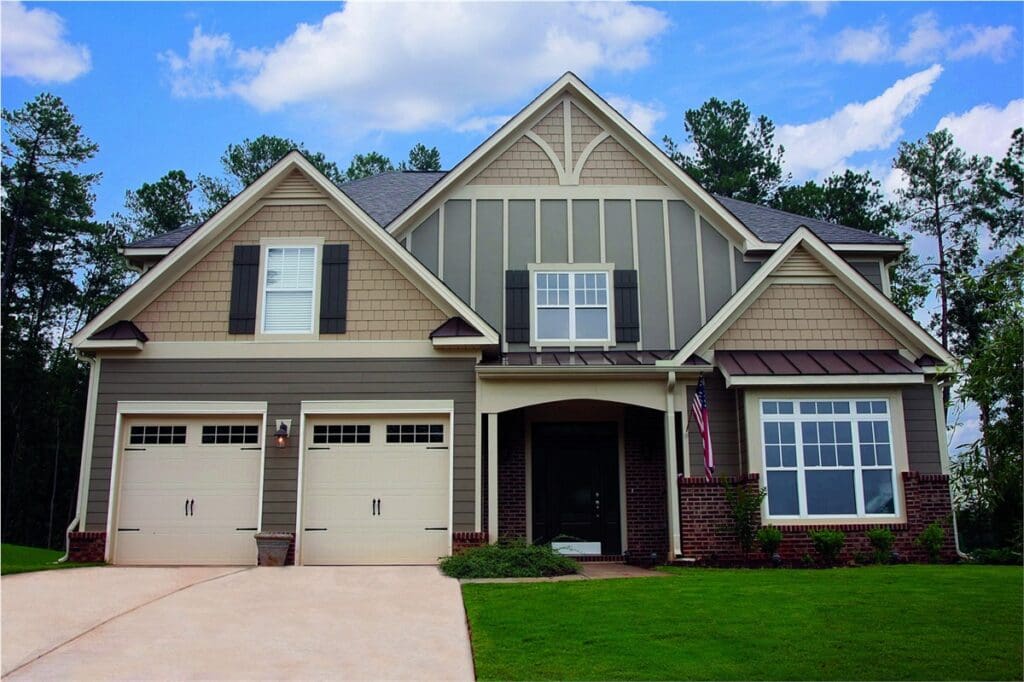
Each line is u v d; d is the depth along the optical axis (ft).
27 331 132.05
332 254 53.06
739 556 48.98
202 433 51.13
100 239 140.15
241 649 27.71
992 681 24.52
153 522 50.01
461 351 51.72
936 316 119.03
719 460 51.72
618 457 57.98
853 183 127.24
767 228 64.18
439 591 37.52
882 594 35.06
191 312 52.26
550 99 61.82
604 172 61.26
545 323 59.00
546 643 28.07
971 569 43.42
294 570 44.57
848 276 53.93
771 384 49.98
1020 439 34.06
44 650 27.37
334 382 51.39
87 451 50.39
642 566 49.93
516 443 57.47
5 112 130.62
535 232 60.23
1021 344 33.60
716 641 28.14
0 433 121.70
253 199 53.42
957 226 120.16
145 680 24.59
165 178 151.23
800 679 24.64
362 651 27.58
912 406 52.24
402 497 50.44
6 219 128.47
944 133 120.26
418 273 52.06
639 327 58.90
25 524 128.67
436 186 59.77
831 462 50.24
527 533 56.03
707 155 148.66
